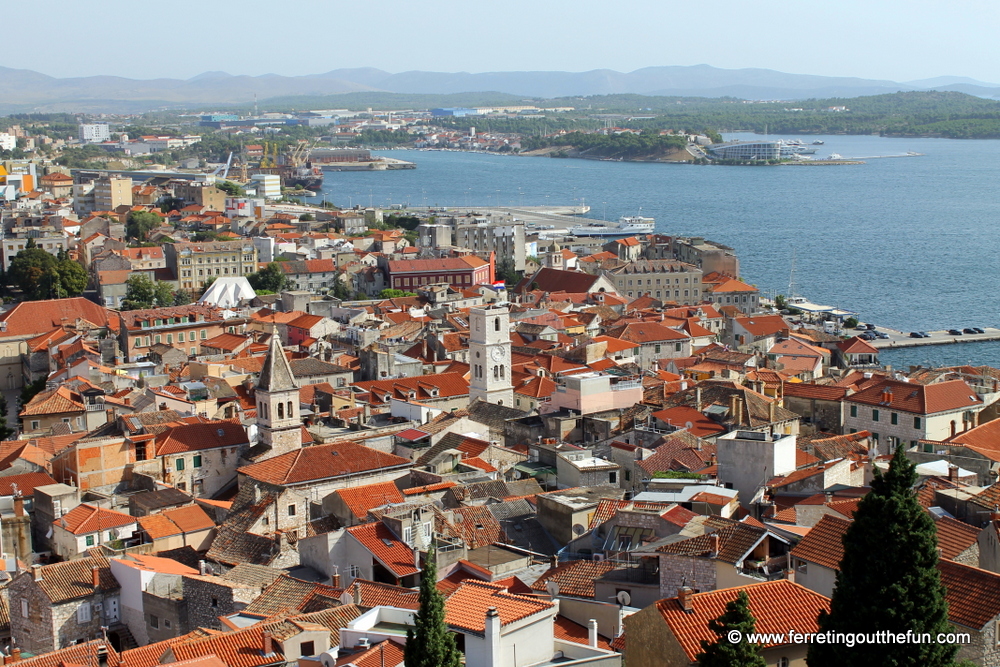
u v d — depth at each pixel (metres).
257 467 146.12
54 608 110.75
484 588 81.75
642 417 164.00
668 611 71.88
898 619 68.38
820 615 71.25
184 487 160.25
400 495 132.88
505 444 171.75
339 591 101.38
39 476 153.25
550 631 77.88
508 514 124.31
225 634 90.00
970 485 108.81
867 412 176.25
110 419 199.88
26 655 111.81
